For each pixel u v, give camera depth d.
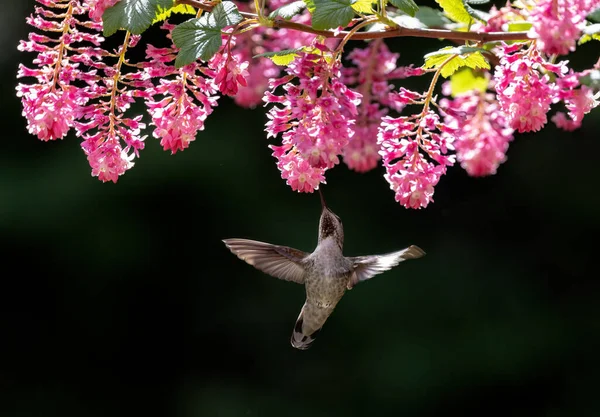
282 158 5.59
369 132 7.77
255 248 7.23
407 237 18.02
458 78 7.88
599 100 6.29
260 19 5.61
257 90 8.71
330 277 7.08
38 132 5.65
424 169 5.72
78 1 5.70
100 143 5.80
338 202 17.80
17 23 17.70
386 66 7.83
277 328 17.56
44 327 17.41
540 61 5.62
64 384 17.47
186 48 5.27
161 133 5.72
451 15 6.54
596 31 5.32
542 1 4.86
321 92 5.37
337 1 5.33
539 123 5.55
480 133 7.89
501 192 18.55
